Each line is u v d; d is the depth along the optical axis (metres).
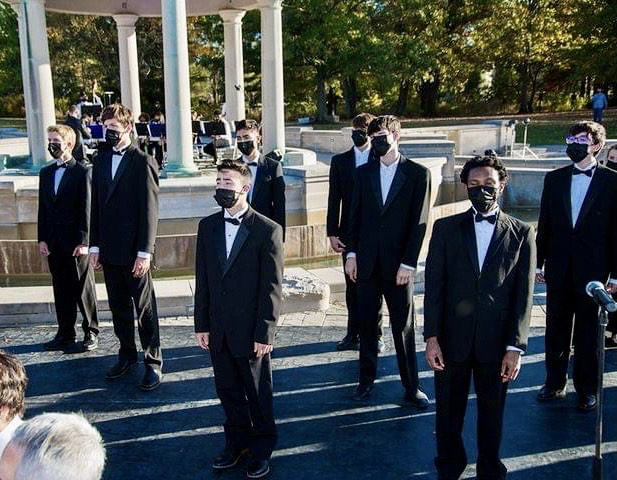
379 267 4.89
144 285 5.34
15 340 6.47
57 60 39.78
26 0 14.35
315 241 10.20
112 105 5.31
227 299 3.96
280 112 15.70
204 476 4.05
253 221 4.00
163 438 4.53
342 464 4.16
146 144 17.38
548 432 4.53
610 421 4.70
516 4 38.88
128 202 5.22
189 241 9.41
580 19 35.16
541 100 46.53
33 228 12.04
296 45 36.28
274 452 4.31
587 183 4.83
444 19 39.34
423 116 46.03
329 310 7.33
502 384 3.70
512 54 39.78
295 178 12.78
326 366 5.75
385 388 5.30
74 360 5.96
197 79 44.56
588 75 35.81
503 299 3.64
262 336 3.93
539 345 6.15
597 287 3.46
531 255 3.65
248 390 4.02
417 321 6.88
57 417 1.80
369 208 4.90
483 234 3.70
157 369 5.43
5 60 44.06
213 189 12.20
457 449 3.81
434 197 14.99
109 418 4.84
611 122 30.73
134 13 19.22
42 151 14.84
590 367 4.82
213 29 38.72
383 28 39.12
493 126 23.09
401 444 4.40
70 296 6.16
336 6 37.34
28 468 1.63
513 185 15.05
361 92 48.34
